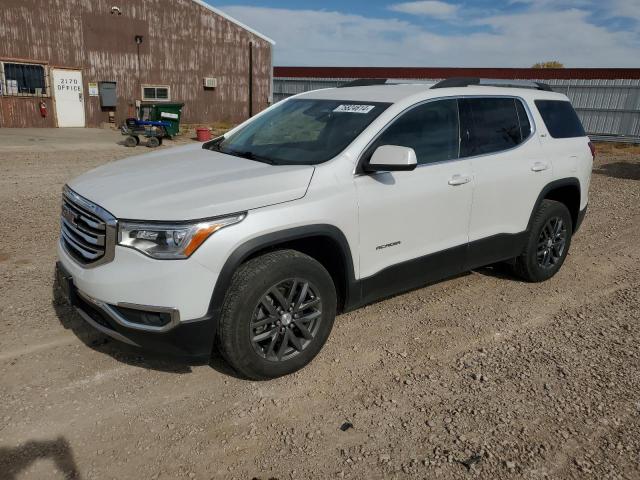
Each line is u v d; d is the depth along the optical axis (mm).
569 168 5227
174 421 3055
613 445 2959
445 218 4191
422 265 4141
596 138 22969
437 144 4184
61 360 3582
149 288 2975
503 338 4172
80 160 12180
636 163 15688
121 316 3082
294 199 3332
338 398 3318
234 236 3062
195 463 2742
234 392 3348
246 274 3180
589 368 3754
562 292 5172
